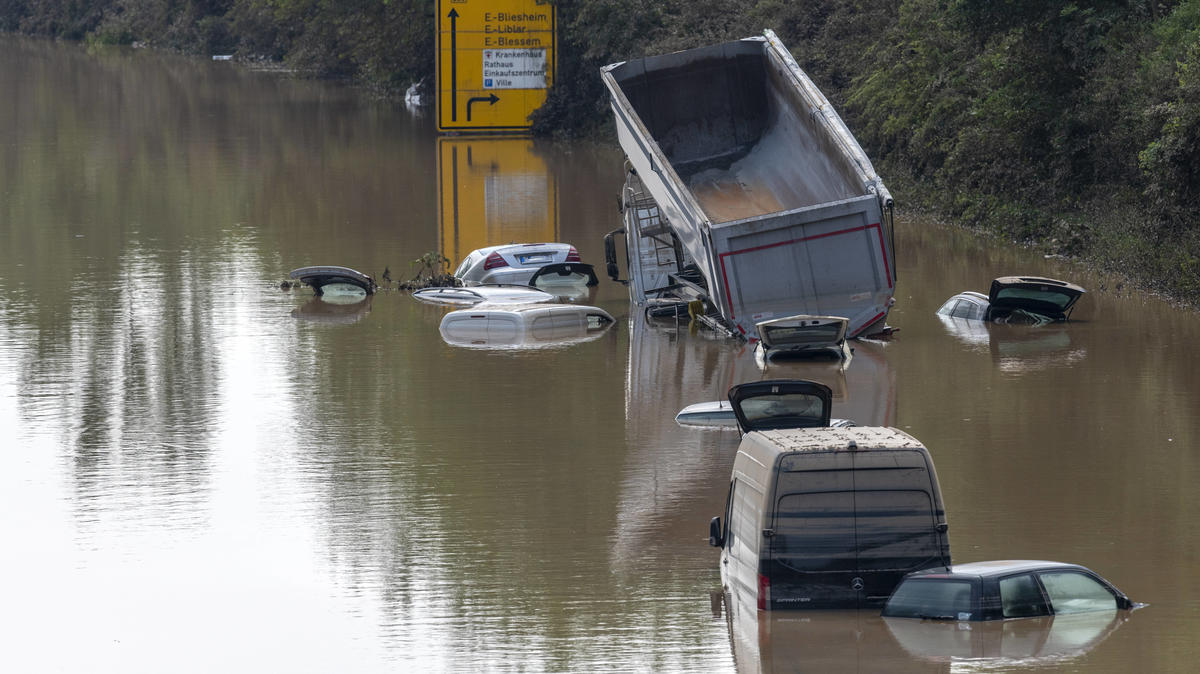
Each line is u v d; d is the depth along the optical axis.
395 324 74.12
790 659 30.47
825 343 63.88
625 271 91.12
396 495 45.06
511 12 172.62
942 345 66.56
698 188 84.12
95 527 42.12
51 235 102.94
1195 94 77.31
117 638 33.94
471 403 57.41
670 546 40.03
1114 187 91.69
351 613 35.22
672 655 32.03
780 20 143.50
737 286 64.88
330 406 57.00
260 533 41.41
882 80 117.75
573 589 36.69
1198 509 42.28
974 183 104.81
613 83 80.75
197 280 85.75
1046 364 61.72
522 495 44.97
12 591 37.09
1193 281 73.81
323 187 127.75
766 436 33.38
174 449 50.66
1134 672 29.41
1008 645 30.91
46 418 55.16
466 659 32.19
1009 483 45.09
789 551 31.84
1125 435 50.28
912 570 31.97
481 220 108.75
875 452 31.75
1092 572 33.19
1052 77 95.88
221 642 33.53
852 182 69.69
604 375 62.38
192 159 148.75
